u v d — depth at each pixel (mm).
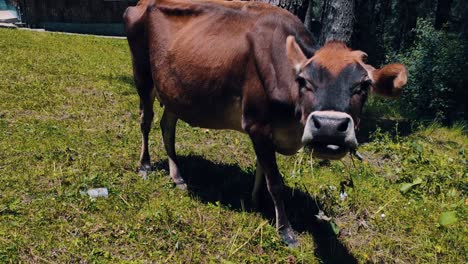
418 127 9219
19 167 5652
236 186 5711
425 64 10352
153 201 5164
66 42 15852
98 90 9609
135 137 7004
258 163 5102
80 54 13844
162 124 5809
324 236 4852
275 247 4543
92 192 5203
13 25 19828
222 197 5469
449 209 5543
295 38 4203
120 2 20703
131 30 5617
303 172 6168
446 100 10344
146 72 5695
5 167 5621
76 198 5031
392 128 9086
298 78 3814
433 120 9883
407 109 10367
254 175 6027
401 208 5457
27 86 9195
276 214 4746
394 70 3590
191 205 5148
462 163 7348
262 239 4617
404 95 10578
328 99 3547
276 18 4543
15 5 20609
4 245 4219
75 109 8117
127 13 5707
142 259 4258
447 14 12961
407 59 11023
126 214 4863
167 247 4441
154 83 5566
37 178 5477
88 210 4887
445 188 6137
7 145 6219
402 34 13039
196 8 5133
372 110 10156
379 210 5219
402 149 7344
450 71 10164
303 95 3752
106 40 17500
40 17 20062
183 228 4719
